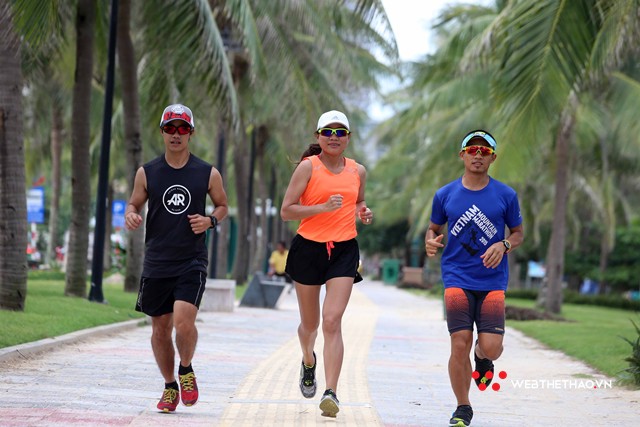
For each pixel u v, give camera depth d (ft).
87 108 128.26
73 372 66.59
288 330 122.42
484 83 184.55
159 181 50.16
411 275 419.33
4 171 94.02
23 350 72.64
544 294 228.84
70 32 149.79
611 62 98.78
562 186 195.21
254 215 350.02
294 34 172.55
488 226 50.11
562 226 196.34
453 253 50.72
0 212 94.12
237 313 156.35
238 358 83.05
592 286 522.47
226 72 122.52
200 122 164.04
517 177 109.09
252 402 56.95
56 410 50.83
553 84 92.32
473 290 50.11
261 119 242.37
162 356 51.96
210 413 52.54
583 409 62.90
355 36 170.71
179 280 50.16
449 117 228.63
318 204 52.13
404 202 418.31
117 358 76.59
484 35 120.88
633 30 89.92
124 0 136.05
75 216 128.06
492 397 67.56
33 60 125.49
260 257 332.60
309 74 177.68
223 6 141.08
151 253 50.57
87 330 92.43
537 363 94.53
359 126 332.60
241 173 270.46
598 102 182.80
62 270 250.16
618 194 323.98
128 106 138.31
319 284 53.42
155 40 128.77
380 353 96.89
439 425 52.47
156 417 50.24
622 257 401.29
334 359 51.24
